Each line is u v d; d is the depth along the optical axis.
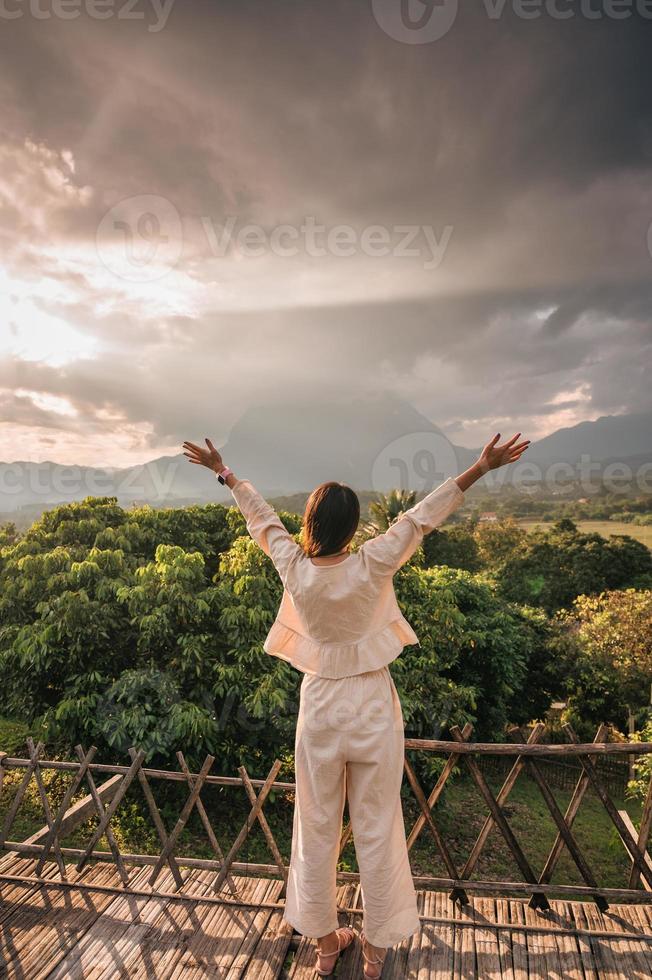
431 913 2.54
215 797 8.64
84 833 7.61
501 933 2.42
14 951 2.31
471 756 2.56
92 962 2.26
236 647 7.87
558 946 2.35
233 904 2.58
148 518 10.41
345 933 2.32
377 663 2.01
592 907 2.55
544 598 27.84
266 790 2.68
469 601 15.56
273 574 8.49
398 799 2.05
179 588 7.96
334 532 2.02
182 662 7.75
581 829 10.27
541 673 18.52
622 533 28.19
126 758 8.33
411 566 10.56
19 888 2.70
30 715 9.01
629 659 17.45
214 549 10.79
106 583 8.46
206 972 2.20
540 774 2.55
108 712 7.81
